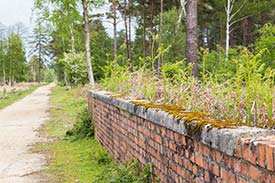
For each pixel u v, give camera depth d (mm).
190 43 9312
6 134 9039
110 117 5441
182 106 3254
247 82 2447
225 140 1882
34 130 9641
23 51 53906
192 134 2326
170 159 2846
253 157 1630
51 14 16266
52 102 20156
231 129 1934
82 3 15258
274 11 23078
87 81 29906
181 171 2613
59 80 59062
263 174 1571
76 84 30609
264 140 1632
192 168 2410
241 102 2646
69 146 6887
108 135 5645
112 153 5316
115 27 24234
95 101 7074
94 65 29094
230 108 2674
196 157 2334
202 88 3369
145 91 4340
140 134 3725
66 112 14070
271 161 1501
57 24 16562
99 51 33906
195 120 2348
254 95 2375
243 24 25125
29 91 35250
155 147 3225
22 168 5414
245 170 1724
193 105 3178
